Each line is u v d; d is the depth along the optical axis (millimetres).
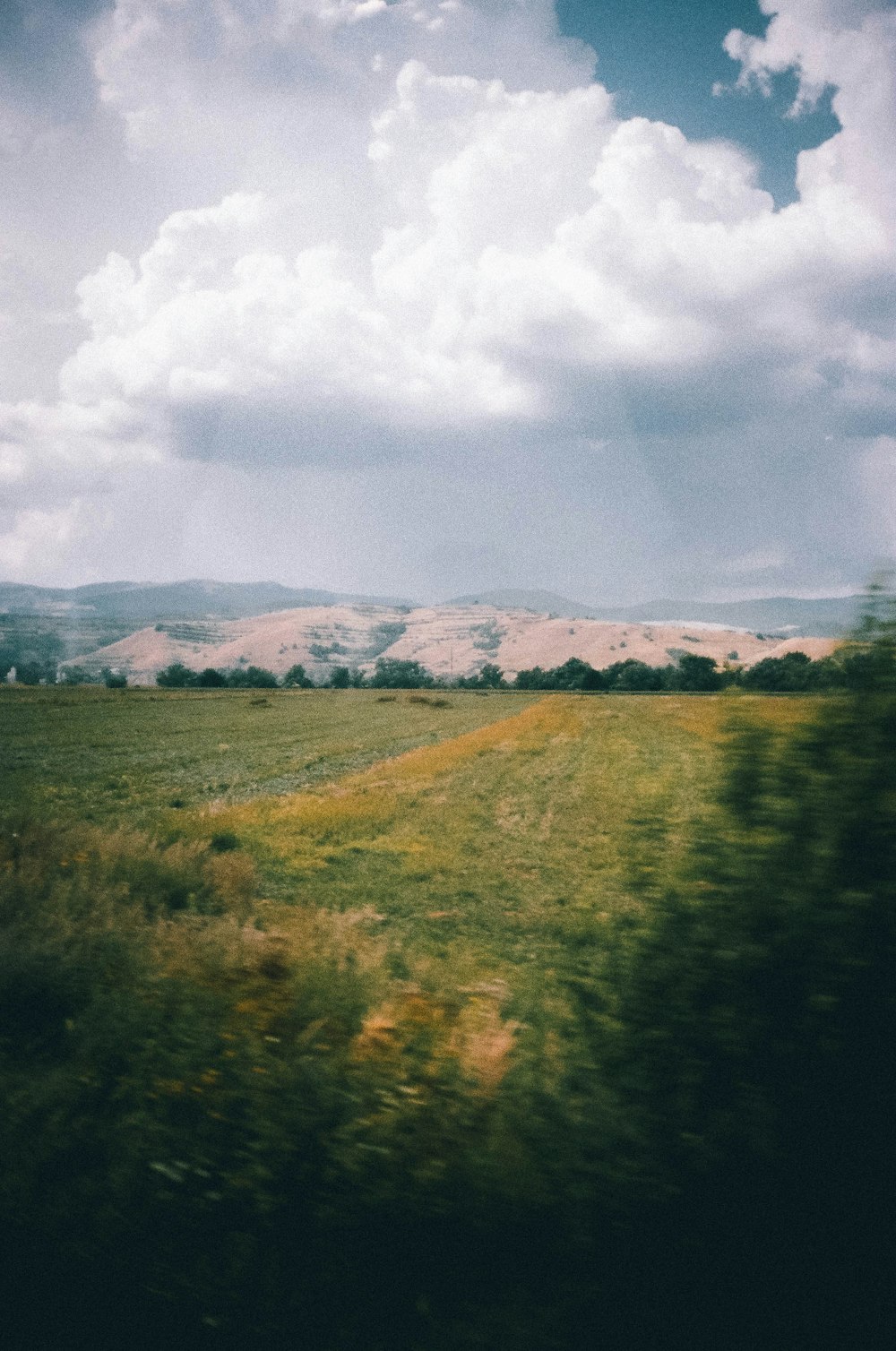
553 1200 2254
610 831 14086
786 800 2500
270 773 23484
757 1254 2119
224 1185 2561
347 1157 2490
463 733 40125
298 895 10031
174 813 14352
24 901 5570
